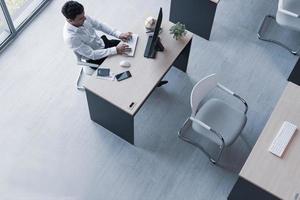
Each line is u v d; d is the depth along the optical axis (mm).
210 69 4594
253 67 4629
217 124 3691
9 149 3941
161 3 5148
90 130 4102
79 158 3922
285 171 3105
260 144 3232
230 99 4352
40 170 3834
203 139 4066
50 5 5059
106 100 3484
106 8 5062
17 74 4445
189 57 4680
